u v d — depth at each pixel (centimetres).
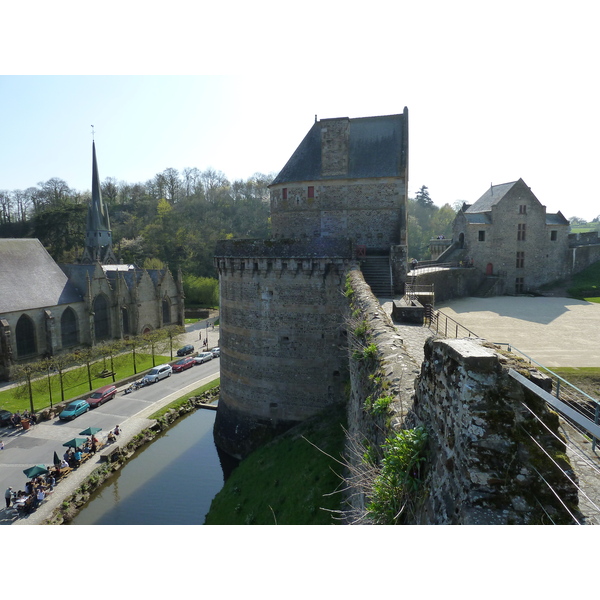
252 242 2942
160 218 11162
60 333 5803
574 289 5678
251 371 3053
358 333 1427
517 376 493
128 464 3291
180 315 7819
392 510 623
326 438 2400
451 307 4447
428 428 625
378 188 3203
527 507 462
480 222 5972
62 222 10231
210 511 2514
